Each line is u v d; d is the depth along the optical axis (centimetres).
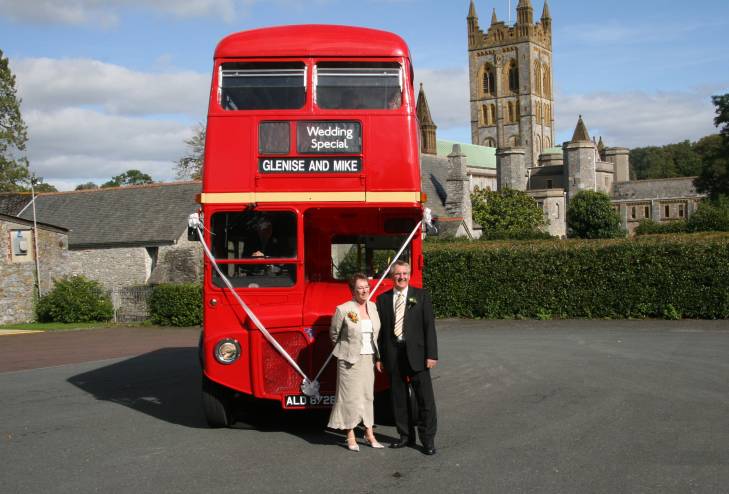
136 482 745
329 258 1066
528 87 13950
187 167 7400
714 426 914
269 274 955
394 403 859
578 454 802
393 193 946
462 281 2703
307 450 866
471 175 10769
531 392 1180
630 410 1017
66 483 746
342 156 950
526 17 13900
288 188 948
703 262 2316
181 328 3027
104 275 4791
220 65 962
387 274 1002
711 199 8525
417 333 832
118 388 1409
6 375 1677
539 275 2575
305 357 931
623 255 2434
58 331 3044
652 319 2372
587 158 11031
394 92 960
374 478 738
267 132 951
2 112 7450
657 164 16050
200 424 1039
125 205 5109
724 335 1892
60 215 5247
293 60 959
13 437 973
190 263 4634
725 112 8319
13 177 7362
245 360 934
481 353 1695
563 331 2150
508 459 791
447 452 831
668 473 724
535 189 11244
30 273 3700
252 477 753
